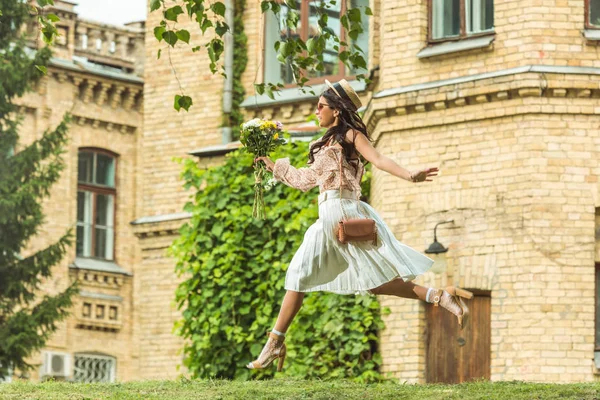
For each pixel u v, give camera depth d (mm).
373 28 26703
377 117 24328
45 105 35625
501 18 23219
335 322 24516
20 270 32219
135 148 37188
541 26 22891
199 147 31375
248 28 30625
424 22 24156
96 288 35969
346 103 12852
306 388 15227
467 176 23250
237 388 15422
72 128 36094
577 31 22891
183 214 31734
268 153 14164
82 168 36500
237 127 30531
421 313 23594
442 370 23375
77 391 15219
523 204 22594
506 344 22422
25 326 31656
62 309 32281
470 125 23297
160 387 15812
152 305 32406
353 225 12516
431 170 12172
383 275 12617
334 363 24797
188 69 31625
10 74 32312
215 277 26500
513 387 15016
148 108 32312
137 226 32406
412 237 23750
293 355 24922
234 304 26312
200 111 31391
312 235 12836
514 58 23016
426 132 23781
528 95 22641
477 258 22938
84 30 36781
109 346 35906
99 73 36312
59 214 35688
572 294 22266
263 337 26016
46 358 34719
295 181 13039
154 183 32250
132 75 37062
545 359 22125
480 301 23266
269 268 26250
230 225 26688
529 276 22391
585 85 22531
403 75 24188
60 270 35406
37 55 32594
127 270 36594
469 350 23250
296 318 25094
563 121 22672
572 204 22516
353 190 12820
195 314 26781
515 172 22719
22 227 32281
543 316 22234
